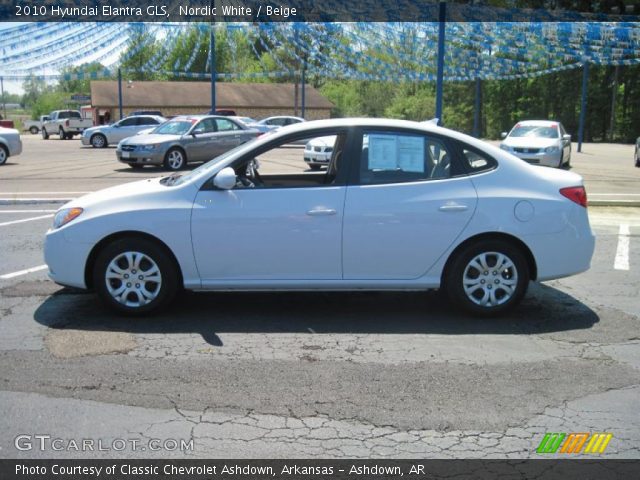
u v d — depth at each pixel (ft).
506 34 59.93
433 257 18.13
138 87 180.55
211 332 17.40
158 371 14.75
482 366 15.28
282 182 20.10
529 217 18.12
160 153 61.05
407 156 18.35
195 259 17.95
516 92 177.47
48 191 45.65
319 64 71.56
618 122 167.02
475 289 18.56
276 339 16.94
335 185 18.06
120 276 18.22
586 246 18.71
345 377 14.56
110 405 13.08
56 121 149.28
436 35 59.21
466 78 83.05
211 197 17.95
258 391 13.79
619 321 18.72
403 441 11.84
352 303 20.27
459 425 12.46
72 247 18.01
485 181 18.26
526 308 19.92
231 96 183.73
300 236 17.83
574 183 18.85
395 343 16.75
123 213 17.88
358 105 215.92
